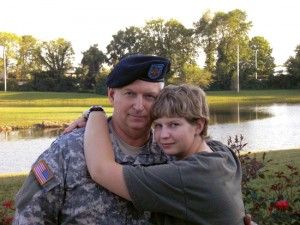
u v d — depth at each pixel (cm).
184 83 224
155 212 211
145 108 217
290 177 762
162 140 215
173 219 210
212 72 7838
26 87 7388
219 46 7925
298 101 5769
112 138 221
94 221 207
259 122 3183
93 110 229
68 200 208
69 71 7706
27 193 208
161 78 219
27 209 206
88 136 213
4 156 1711
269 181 758
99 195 208
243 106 5041
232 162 222
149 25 7681
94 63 7588
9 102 5303
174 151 215
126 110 217
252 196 479
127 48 7725
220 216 207
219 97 6347
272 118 3506
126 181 203
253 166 518
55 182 206
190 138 215
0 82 7444
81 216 207
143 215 212
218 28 7875
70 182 207
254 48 8475
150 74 214
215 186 207
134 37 7731
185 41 7694
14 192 811
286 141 2150
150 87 216
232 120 3375
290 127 2802
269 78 7956
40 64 7756
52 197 206
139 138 223
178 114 210
